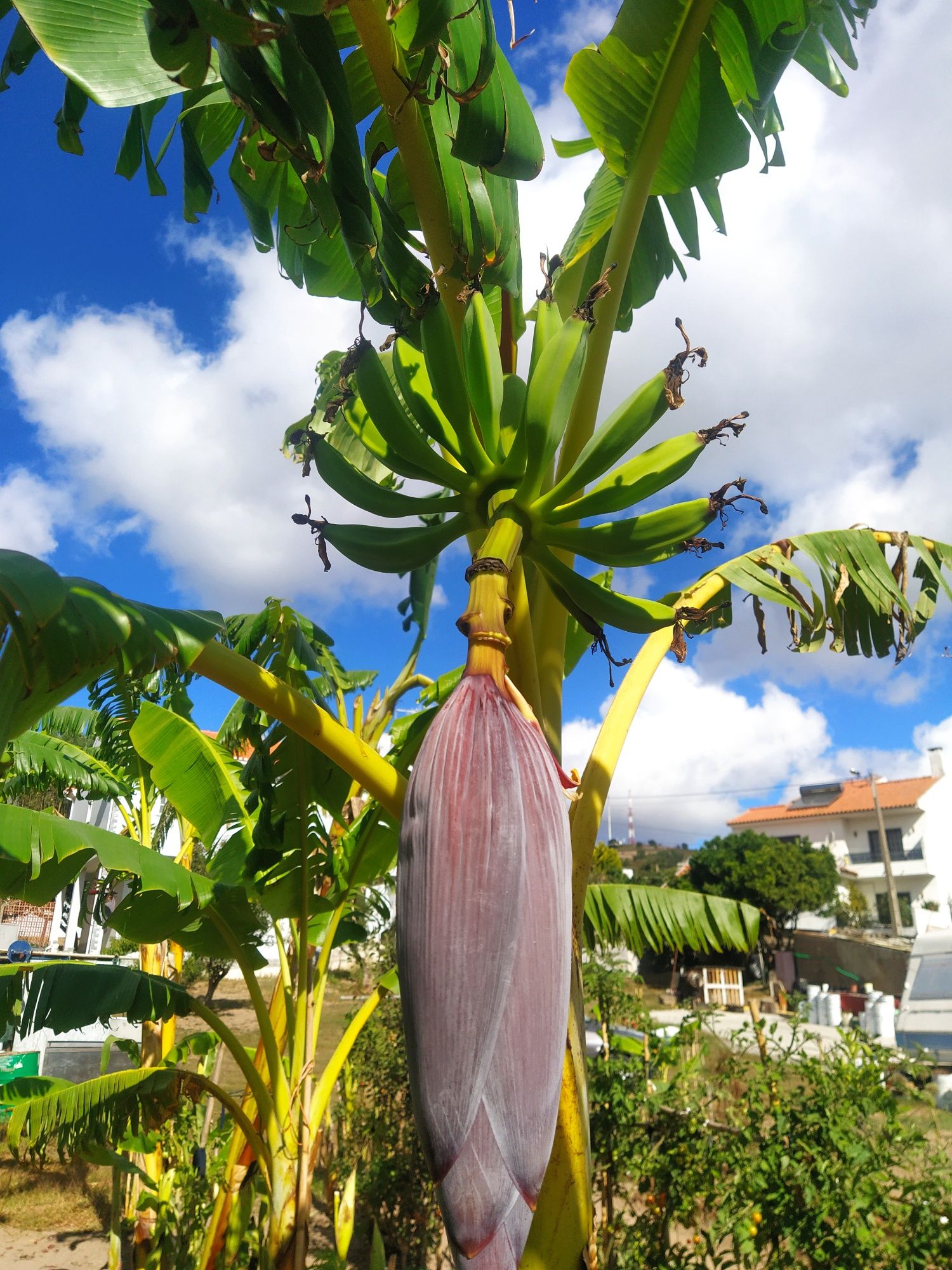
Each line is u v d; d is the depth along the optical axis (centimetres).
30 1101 356
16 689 107
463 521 154
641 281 292
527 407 135
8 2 188
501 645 110
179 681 159
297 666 308
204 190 239
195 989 1884
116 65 134
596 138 222
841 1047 394
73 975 313
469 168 186
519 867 92
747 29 210
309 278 283
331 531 160
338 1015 1341
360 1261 547
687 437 148
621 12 206
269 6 127
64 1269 543
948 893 2908
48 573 105
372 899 436
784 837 3344
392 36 160
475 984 87
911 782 3172
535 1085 87
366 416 195
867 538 246
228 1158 404
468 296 153
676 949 373
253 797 287
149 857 283
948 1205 312
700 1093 406
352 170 152
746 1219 338
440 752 98
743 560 229
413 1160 510
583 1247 155
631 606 151
